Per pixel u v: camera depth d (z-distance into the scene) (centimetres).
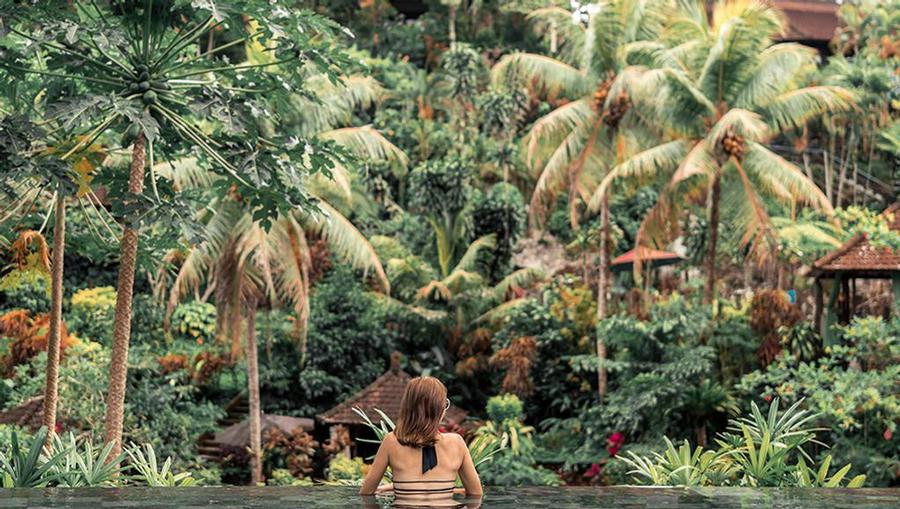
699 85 2550
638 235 2689
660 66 2588
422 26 4769
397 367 2841
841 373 2047
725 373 2483
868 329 2023
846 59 4400
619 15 2662
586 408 2883
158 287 2261
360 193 2820
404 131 3822
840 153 4359
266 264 2150
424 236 3481
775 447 1003
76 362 2100
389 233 3538
